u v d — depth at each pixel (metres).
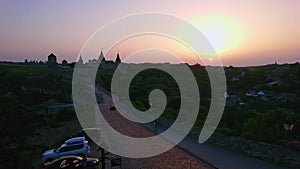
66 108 54.38
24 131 17.75
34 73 96.19
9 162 14.87
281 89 102.31
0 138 15.70
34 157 21.02
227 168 18.30
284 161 17.62
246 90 106.44
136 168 20.81
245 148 21.73
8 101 18.34
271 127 24.39
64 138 30.52
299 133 22.92
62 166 18.97
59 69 111.50
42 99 57.47
